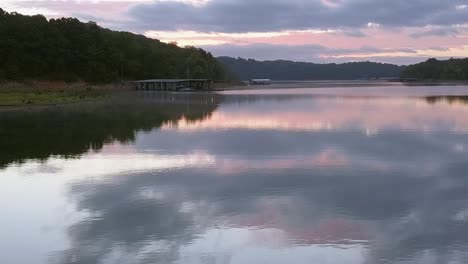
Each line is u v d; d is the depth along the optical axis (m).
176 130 29.75
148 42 169.75
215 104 55.03
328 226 11.48
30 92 78.88
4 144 24.27
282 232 11.08
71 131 29.58
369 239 10.62
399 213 12.46
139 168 18.11
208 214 12.41
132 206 13.15
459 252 9.84
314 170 17.47
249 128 30.41
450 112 41.66
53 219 12.12
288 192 14.52
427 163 18.78
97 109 48.34
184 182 15.83
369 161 19.14
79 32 123.56
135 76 133.38
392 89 111.38
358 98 66.94
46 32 117.12
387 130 28.77
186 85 116.19
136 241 10.55
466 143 23.56
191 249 10.09
